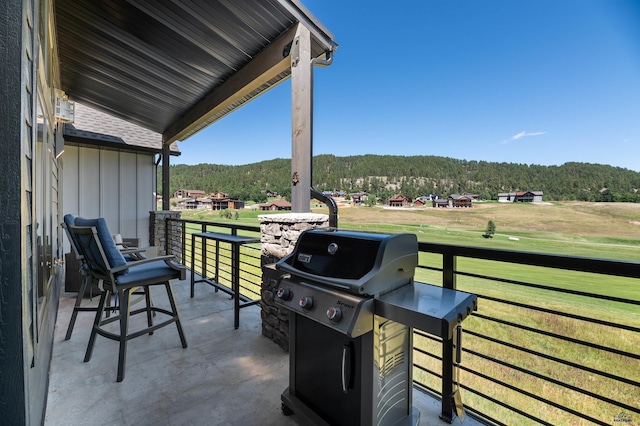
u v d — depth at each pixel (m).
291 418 1.81
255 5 2.83
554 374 3.21
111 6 3.03
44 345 1.95
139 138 6.93
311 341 1.66
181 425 1.74
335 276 1.42
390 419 1.48
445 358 1.82
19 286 0.99
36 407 1.45
